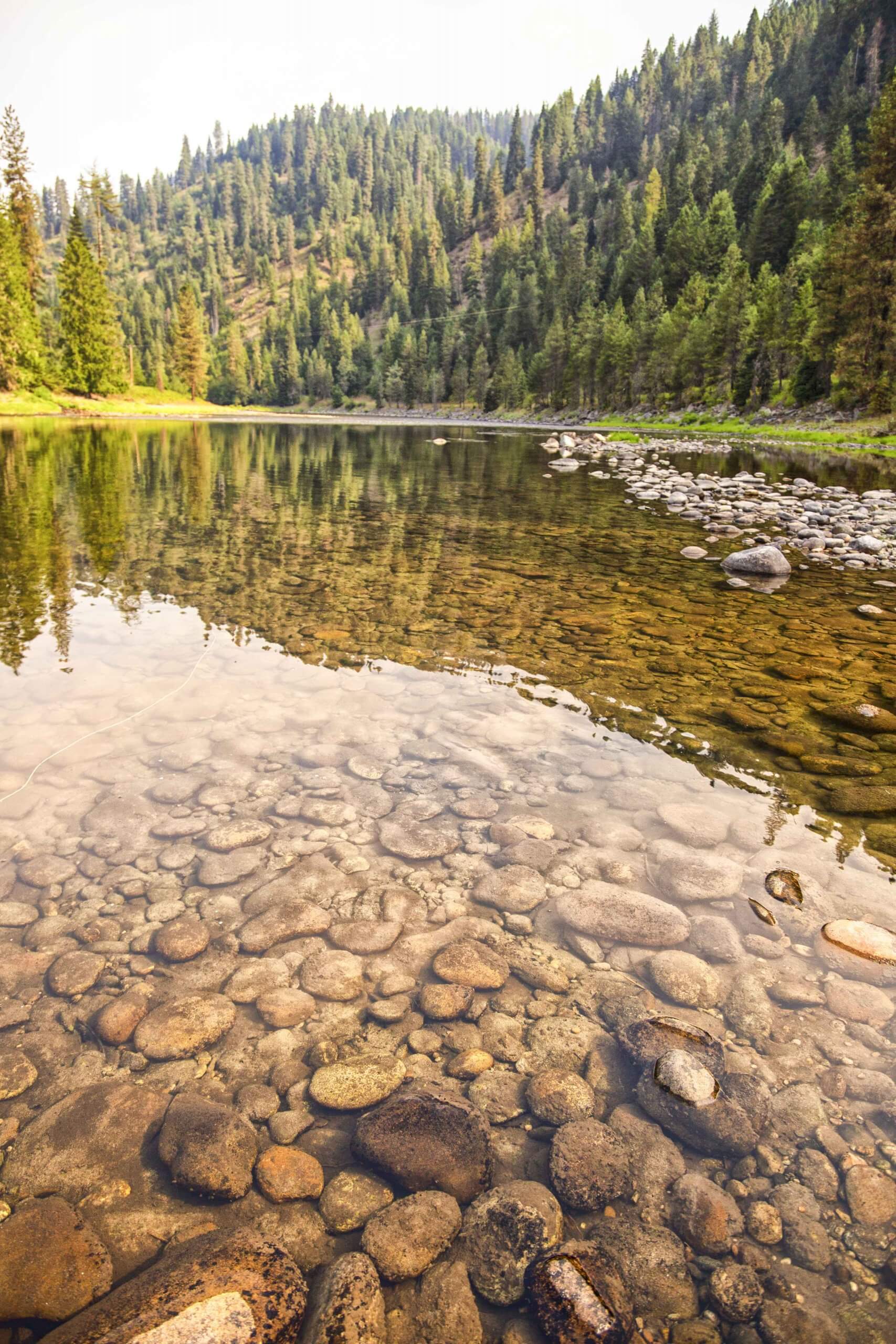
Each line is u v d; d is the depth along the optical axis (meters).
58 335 81.56
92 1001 2.72
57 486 19.08
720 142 137.88
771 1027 2.67
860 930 3.10
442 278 157.38
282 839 3.78
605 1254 1.92
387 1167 2.15
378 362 142.88
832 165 88.75
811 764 4.62
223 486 20.16
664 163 153.12
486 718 5.28
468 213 197.25
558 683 5.97
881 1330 1.75
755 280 76.06
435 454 34.53
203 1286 1.78
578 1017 2.74
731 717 5.34
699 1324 1.77
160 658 6.37
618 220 128.25
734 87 171.25
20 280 66.69
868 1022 2.69
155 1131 2.27
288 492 18.89
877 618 8.12
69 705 5.34
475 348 129.00
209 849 3.68
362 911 3.26
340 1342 1.69
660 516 15.74
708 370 72.31
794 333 57.75
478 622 7.66
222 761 4.58
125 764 4.50
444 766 4.58
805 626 7.74
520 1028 2.68
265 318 184.75
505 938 3.13
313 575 9.59
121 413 73.12
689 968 2.95
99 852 3.62
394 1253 1.92
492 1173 2.17
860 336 45.59
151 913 3.20
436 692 5.73
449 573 9.89
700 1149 2.23
